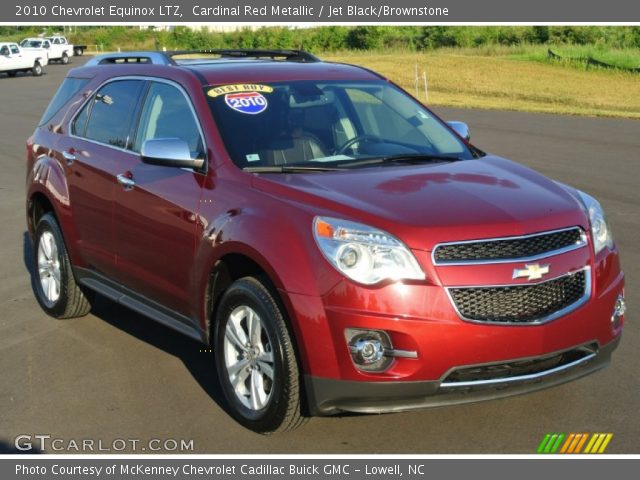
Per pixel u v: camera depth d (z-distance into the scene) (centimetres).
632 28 5884
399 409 421
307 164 512
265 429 459
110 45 8156
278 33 6594
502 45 5972
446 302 411
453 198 450
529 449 444
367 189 461
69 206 638
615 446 445
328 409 428
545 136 1866
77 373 564
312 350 421
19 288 770
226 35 6919
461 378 423
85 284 638
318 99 562
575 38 5975
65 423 490
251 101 545
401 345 410
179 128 549
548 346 428
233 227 465
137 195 555
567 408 490
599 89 3466
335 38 6506
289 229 438
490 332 414
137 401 518
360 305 411
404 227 418
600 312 451
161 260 539
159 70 591
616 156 1531
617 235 922
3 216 1102
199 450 454
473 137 1878
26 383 549
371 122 564
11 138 2006
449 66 4512
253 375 465
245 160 504
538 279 425
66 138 663
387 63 4722
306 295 421
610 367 548
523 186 482
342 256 417
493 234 423
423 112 596
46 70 5453
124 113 608
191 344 616
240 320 472
